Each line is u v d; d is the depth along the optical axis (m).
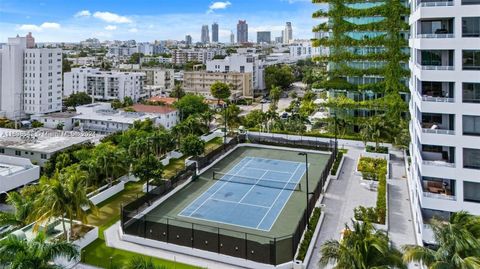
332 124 83.56
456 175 35.06
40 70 122.81
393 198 49.34
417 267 31.08
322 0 83.88
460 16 34.62
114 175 52.41
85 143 77.94
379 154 66.94
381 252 23.00
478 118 34.50
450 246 22.86
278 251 34.97
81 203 35.41
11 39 124.69
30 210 36.00
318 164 66.50
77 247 31.58
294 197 51.28
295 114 97.75
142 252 35.75
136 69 195.38
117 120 101.75
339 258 23.70
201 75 172.25
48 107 127.19
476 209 34.38
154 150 65.56
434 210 36.62
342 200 48.72
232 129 88.69
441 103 35.50
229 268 33.38
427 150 38.91
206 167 63.47
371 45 81.44
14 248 23.67
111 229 40.31
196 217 44.62
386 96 80.81
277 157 70.88
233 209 47.19
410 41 49.72
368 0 81.62
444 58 37.22
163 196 49.41
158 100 138.12
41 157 70.19
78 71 157.88
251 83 171.62
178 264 33.88
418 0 39.53
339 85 84.62
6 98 123.50
